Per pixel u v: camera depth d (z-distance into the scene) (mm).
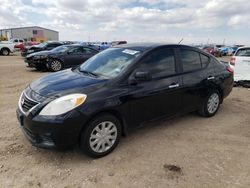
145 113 4184
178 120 5324
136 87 3994
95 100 3533
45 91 3641
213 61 5531
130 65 4043
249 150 4059
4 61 18719
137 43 4914
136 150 3975
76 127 3414
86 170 3416
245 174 3393
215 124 5160
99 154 3711
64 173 3340
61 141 3389
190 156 3828
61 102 3393
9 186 3062
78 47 13305
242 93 8047
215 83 5363
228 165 3604
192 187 3100
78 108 3404
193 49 5129
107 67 4312
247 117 5648
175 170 3445
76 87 3654
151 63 4285
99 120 3617
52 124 3324
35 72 12367
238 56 8812
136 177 3277
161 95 4340
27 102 3639
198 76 5023
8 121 5043
